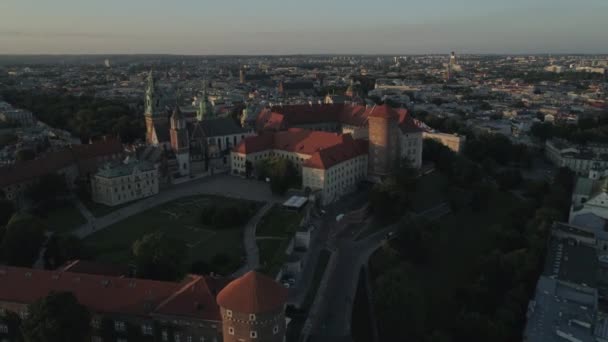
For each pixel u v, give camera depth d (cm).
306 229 17238
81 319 9756
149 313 10438
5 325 11019
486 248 17650
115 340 10800
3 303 10956
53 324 9238
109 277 11219
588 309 12412
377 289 13162
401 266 15150
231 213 18938
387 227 19262
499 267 14875
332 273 15588
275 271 14612
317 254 16875
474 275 15612
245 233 18225
